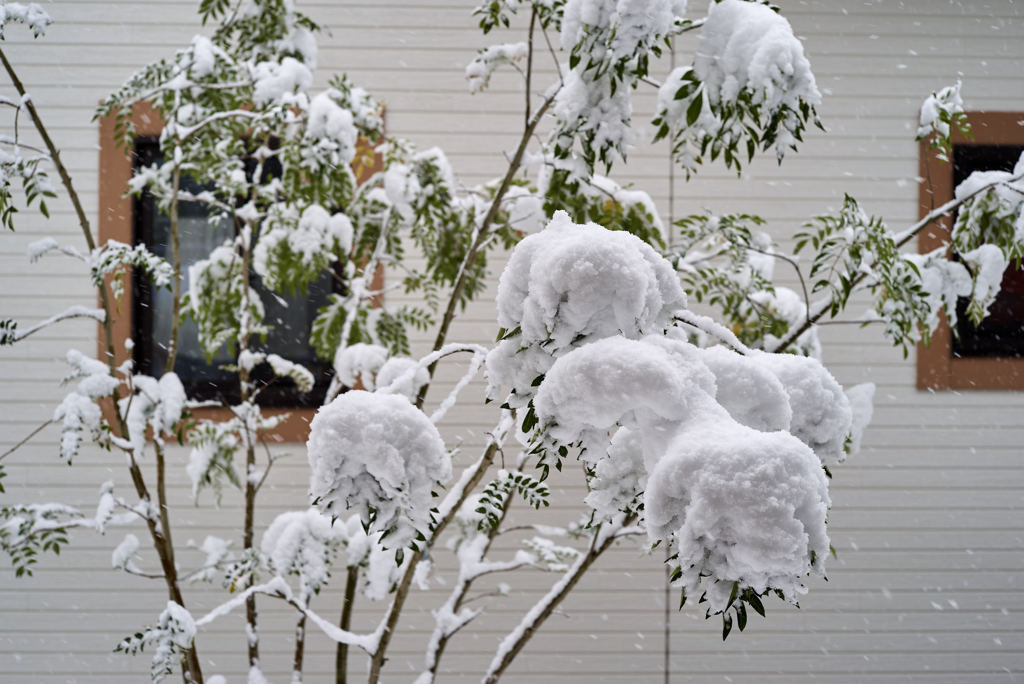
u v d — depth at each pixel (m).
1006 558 4.67
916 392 4.68
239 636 4.41
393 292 4.55
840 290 2.70
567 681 4.54
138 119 4.56
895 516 4.67
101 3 4.56
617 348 1.28
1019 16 4.72
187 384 4.63
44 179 2.93
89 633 4.43
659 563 4.56
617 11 2.07
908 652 4.64
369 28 4.62
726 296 3.42
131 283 4.55
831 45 4.69
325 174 3.08
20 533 2.85
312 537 2.97
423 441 1.57
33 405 4.47
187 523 4.46
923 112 3.05
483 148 4.63
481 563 3.07
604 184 3.11
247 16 3.48
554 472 4.51
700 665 4.59
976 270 2.85
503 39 4.64
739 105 2.09
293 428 4.51
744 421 1.42
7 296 4.48
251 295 3.64
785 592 1.12
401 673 4.45
